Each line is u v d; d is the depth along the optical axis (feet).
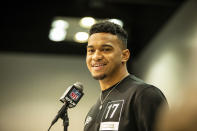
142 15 20.06
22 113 21.57
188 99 1.05
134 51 22.72
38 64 22.29
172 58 16.70
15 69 22.08
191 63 14.11
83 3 19.49
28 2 20.35
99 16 19.99
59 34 21.56
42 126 21.52
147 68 20.94
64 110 5.66
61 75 22.31
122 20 20.44
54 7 20.16
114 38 5.93
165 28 18.07
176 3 16.47
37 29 21.62
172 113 1.07
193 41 14.07
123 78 5.84
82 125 21.57
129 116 5.13
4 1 20.29
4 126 21.34
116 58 5.84
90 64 5.99
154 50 19.76
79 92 5.83
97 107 5.90
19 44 22.08
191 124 1.03
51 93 22.03
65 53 22.48
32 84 22.02
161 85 18.29
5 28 21.59
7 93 21.75
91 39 5.98
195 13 13.97
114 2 19.13
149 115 4.97
